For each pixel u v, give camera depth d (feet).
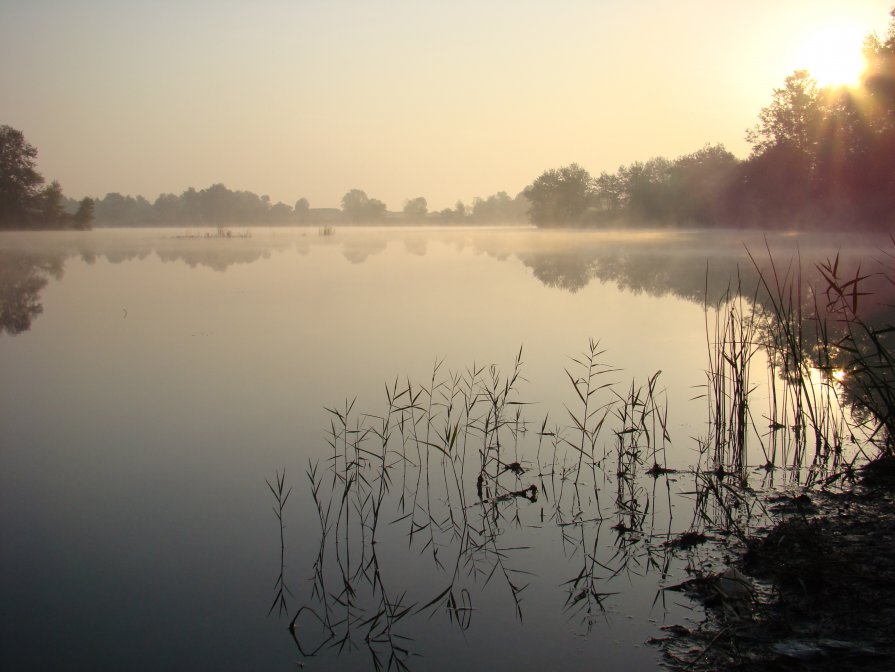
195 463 17.40
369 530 13.79
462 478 16.26
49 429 20.13
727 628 9.82
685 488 15.26
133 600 11.43
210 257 97.35
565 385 23.59
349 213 427.74
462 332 33.71
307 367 26.99
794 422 19.36
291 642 10.27
